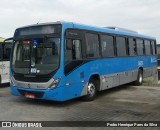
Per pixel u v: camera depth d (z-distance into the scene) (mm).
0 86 16531
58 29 10133
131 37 15930
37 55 10328
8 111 9555
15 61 10977
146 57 18312
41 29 10469
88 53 11523
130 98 12656
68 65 10258
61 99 9961
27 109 9922
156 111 9859
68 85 10258
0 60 15836
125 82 15141
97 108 10281
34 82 10203
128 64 15414
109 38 13406
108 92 14508
